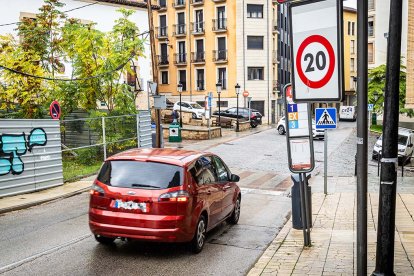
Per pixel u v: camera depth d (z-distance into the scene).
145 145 23.23
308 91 5.39
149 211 7.21
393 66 4.74
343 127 48.72
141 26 36.91
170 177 7.46
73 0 32.09
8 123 13.27
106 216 7.34
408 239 8.23
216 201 8.73
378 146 24.09
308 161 7.48
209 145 28.88
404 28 37.28
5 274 6.61
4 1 28.66
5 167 13.16
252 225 10.36
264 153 25.41
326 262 6.93
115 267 7.00
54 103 15.59
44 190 14.42
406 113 39.38
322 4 5.20
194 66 54.91
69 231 9.23
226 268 7.09
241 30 51.47
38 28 24.66
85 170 18.11
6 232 9.16
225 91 53.03
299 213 9.30
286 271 6.51
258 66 52.38
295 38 5.42
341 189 15.33
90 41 22.00
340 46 5.13
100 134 20.12
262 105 52.91
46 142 14.67
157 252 7.87
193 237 7.68
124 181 7.46
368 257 7.04
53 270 6.80
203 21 53.94
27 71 21.34
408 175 19.78
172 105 48.31
